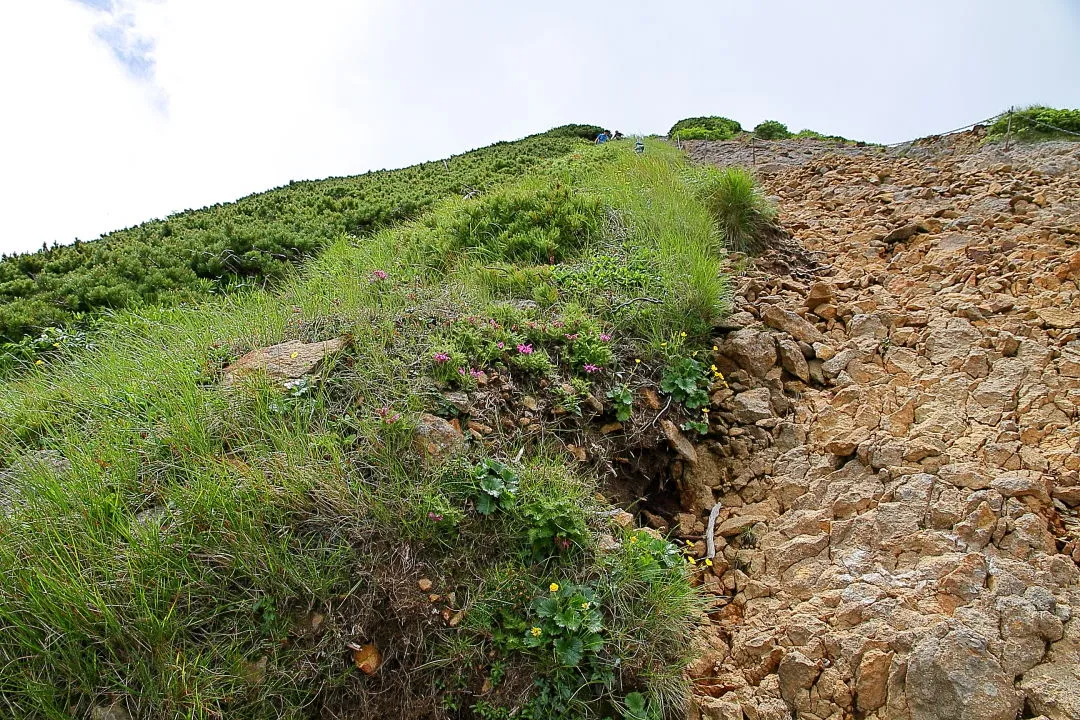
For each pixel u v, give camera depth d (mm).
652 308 4156
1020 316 3914
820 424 3484
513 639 2117
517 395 3150
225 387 2928
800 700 2162
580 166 9586
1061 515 2600
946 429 3172
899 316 4199
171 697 1839
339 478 2389
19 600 1968
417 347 3248
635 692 2109
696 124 22500
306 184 14141
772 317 4316
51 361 4738
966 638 2061
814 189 8633
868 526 2719
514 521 2436
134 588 2004
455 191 10430
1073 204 5602
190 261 6820
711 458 3422
